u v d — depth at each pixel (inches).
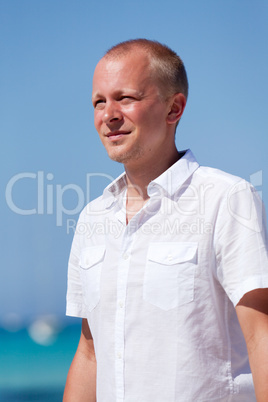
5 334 2260.1
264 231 157.8
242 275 152.0
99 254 175.8
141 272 163.0
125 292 163.8
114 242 174.1
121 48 172.9
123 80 168.4
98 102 174.2
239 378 156.9
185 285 157.9
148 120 169.0
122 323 162.7
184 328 156.3
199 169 171.8
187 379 154.3
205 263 158.6
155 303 159.3
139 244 166.2
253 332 148.6
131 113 167.6
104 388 167.6
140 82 168.7
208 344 156.6
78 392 191.5
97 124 174.2
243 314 150.5
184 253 159.8
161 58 173.0
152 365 157.4
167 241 163.2
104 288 169.8
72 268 193.0
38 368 1881.2
